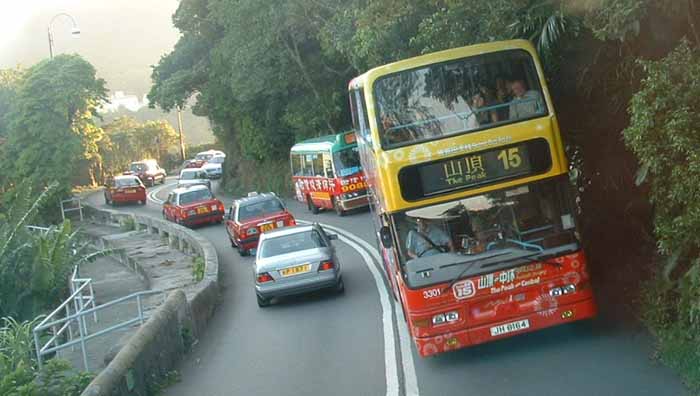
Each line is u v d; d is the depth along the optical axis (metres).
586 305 10.63
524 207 10.69
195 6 50.19
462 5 13.59
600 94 12.17
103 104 56.88
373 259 22.22
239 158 59.81
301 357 12.72
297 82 42.59
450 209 10.70
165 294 23.27
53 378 11.82
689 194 8.55
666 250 9.35
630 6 8.95
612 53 11.31
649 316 10.33
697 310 8.97
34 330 14.35
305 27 38.28
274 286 17.33
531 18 11.92
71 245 28.00
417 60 10.92
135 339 11.78
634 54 10.55
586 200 13.27
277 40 40.12
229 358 13.43
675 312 10.09
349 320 15.07
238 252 29.33
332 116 42.47
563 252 10.61
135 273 31.14
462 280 10.64
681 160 8.59
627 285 11.98
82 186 81.75
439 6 16.47
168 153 112.38
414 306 10.67
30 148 54.00
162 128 110.56
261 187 53.97
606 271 12.96
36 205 27.33
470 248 10.67
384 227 11.12
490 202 10.69
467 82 10.86
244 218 28.06
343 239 27.20
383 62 19.14
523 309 10.64
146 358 11.77
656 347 9.87
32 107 53.94
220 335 15.62
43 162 54.19
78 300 19.19
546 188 10.69
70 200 54.88
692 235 8.95
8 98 64.25
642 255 12.18
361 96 12.05
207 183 56.97
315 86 42.88
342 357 12.33
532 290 10.64
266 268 17.39
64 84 54.06
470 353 11.41
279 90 42.88
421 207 10.73
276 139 49.69
